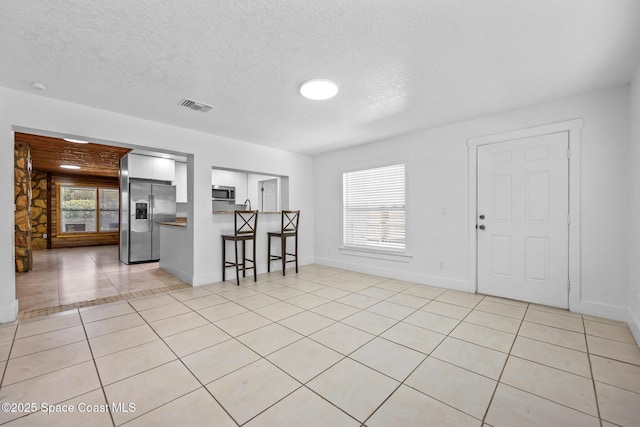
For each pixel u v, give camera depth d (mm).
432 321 2637
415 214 4004
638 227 2244
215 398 1571
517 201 3160
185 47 1957
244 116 3297
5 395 1582
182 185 6543
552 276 2963
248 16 1644
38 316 2777
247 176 7605
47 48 1948
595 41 1899
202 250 4008
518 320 2635
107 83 2469
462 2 1543
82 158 5875
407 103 2943
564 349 2096
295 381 1729
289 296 3428
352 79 2420
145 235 5754
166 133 3572
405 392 1624
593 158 2705
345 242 5035
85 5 1537
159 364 1916
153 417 1422
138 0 1503
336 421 1402
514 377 1762
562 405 1505
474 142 3434
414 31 1797
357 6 1569
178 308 3016
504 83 2510
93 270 4969
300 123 3557
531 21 1699
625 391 1612
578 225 2789
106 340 2266
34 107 2660
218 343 2219
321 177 5402
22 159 4633
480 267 3457
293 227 5168
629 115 2518
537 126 2996
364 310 2938
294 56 2074
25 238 4758
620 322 2562
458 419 1411
